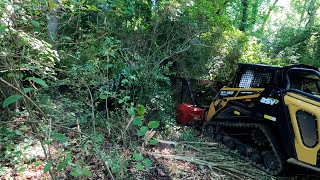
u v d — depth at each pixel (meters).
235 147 5.00
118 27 5.91
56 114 4.13
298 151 3.99
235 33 7.45
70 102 4.49
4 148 3.33
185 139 5.12
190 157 4.34
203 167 4.18
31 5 2.47
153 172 3.73
